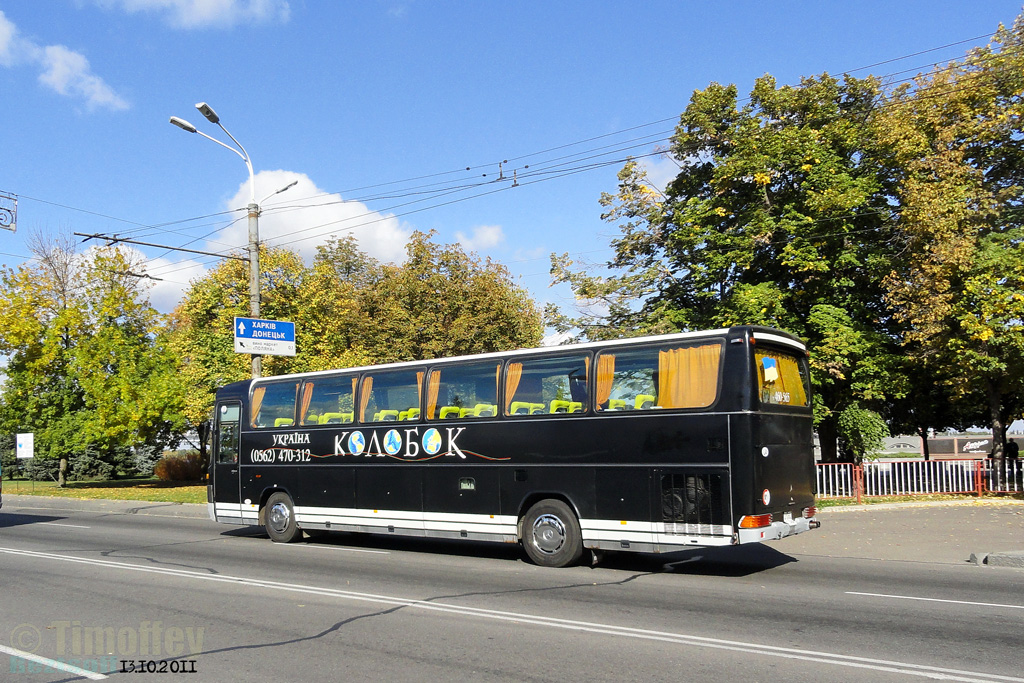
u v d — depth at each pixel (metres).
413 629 7.81
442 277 31.83
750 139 23.94
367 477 14.55
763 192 24.56
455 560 13.08
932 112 22.98
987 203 21.81
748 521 10.59
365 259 47.88
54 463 42.78
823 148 24.00
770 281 24.95
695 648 6.98
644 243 24.95
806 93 24.81
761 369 11.13
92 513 24.14
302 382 15.89
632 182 25.05
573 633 7.60
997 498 20.25
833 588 10.09
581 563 12.57
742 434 10.72
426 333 31.64
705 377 11.12
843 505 19.55
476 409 13.33
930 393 26.72
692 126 25.22
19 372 32.91
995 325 20.48
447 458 13.52
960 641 7.18
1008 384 21.48
